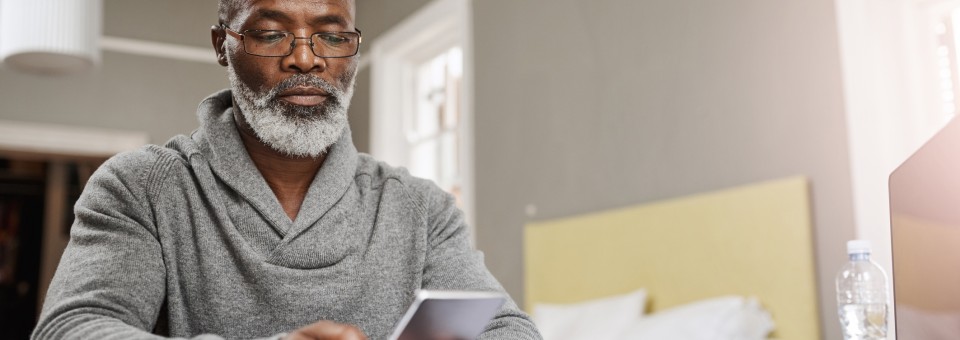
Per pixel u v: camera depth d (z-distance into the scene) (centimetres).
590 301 315
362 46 529
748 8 275
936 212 78
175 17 557
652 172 307
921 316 83
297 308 109
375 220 121
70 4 337
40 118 512
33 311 581
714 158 282
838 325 238
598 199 331
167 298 108
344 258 115
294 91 112
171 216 109
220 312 108
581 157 341
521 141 377
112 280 97
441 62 475
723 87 281
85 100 525
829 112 246
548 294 342
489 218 394
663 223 292
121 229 103
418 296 69
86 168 566
